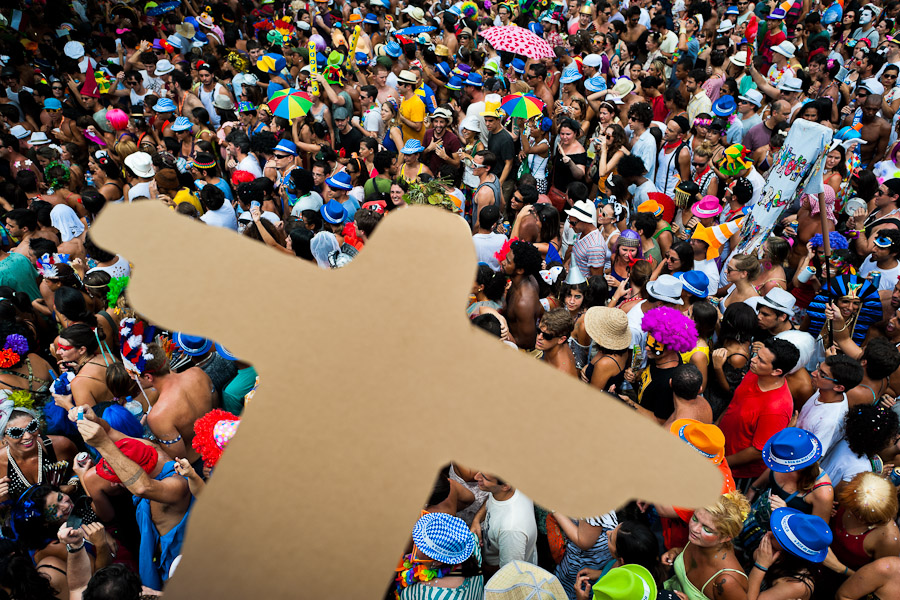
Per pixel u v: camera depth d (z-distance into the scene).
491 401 0.68
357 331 0.70
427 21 15.26
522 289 5.29
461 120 10.17
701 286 5.23
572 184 6.88
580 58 10.90
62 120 10.27
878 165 8.20
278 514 0.64
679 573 3.50
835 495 4.03
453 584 3.29
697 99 9.48
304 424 0.66
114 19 14.95
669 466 0.66
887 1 13.70
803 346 4.48
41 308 6.27
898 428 3.84
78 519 3.39
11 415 4.47
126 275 5.79
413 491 0.64
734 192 6.52
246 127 9.85
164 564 3.82
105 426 3.95
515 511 3.71
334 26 15.11
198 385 4.57
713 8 15.55
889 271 5.62
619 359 4.74
